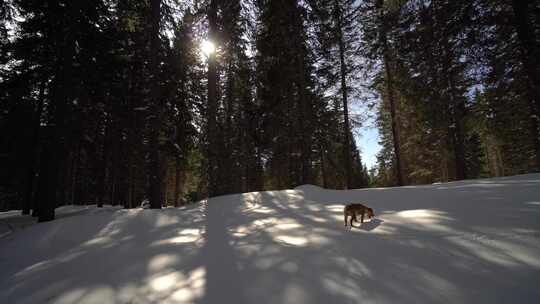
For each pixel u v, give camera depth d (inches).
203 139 536.4
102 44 464.4
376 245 149.9
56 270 158.4
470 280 103.7
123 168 836.0
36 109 676.1
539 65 390.3
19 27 480.4
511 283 98.4
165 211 334.6
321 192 394.9
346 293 101.7
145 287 122.1
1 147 663.1
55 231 260.7
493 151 1444.4
